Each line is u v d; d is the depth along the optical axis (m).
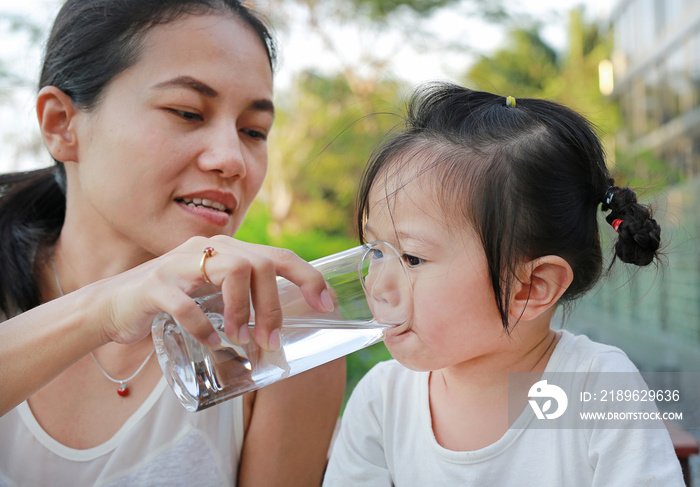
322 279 1.10
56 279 1.62
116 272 1.57
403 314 1.24
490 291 1.31
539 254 1.36
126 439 1.44
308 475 1.60
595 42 13.38
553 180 1.38
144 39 1.36
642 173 6.32
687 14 8.54
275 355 1.10
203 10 1.42
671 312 6.61
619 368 1.33
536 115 1.47
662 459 1.24
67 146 1.47
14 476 1.44
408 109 1.64
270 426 1.53
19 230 1.62
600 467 1.26
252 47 1.47
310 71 11.01
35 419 1.44
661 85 9.86
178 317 1.00
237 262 0.98
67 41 1.43
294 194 11.27
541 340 1.42
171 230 1.42
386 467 1.51
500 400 1.39
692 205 5.39
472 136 1.41
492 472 1.34
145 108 1.37
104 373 1.46
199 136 1.40
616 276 1.75
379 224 1.39
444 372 1.46
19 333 1.11
